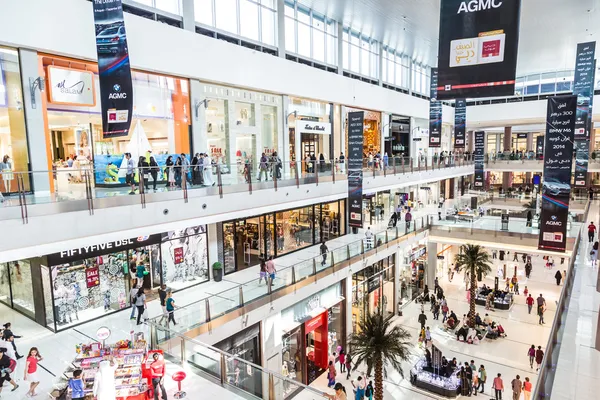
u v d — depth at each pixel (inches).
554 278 1034.1
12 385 339.3
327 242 819.4
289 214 737.0
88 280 472.4
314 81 793.6
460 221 949.2
